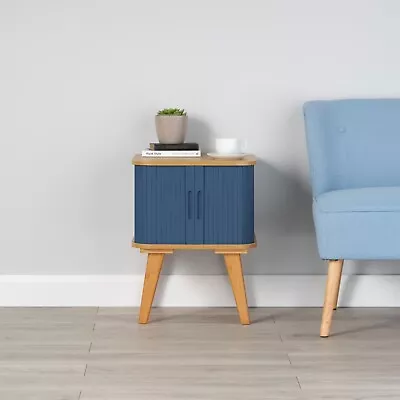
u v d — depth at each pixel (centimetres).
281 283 357
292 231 357
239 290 325
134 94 352
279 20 350
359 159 335
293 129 354
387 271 357
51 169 354
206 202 318
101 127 353
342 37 351
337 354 286
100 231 357
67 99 351
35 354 286
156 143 339
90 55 349
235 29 350
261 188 357
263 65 352
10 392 248
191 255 356
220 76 352
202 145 355
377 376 262
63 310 350
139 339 305
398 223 294
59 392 248
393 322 329
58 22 348
